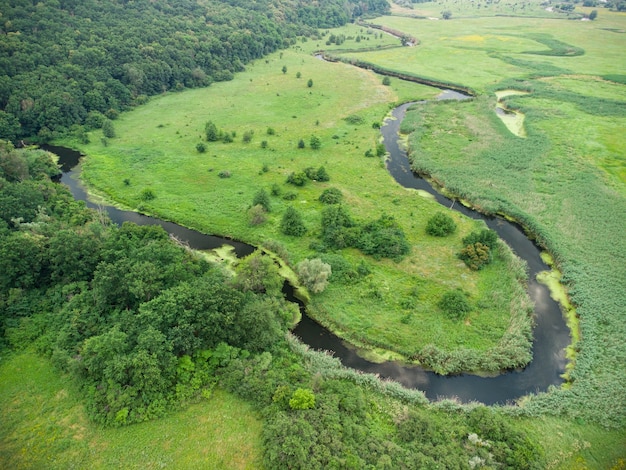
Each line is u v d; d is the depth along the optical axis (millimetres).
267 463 31281
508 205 67688
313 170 75438
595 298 49375
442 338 44625
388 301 49250
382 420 36062
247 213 64938
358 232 58000
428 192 74312
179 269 44750
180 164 81250
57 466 31516
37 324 42156
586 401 38062
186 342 38062
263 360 39375
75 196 71938
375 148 88938
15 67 92375
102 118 98000
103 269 43688
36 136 90312
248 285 46031
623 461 33281
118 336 36719
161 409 35062
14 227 53219
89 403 35281
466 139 92188
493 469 30984
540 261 57906
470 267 54156
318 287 49312
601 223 63281
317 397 35875
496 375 42031
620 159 82688
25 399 36188
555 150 86438
